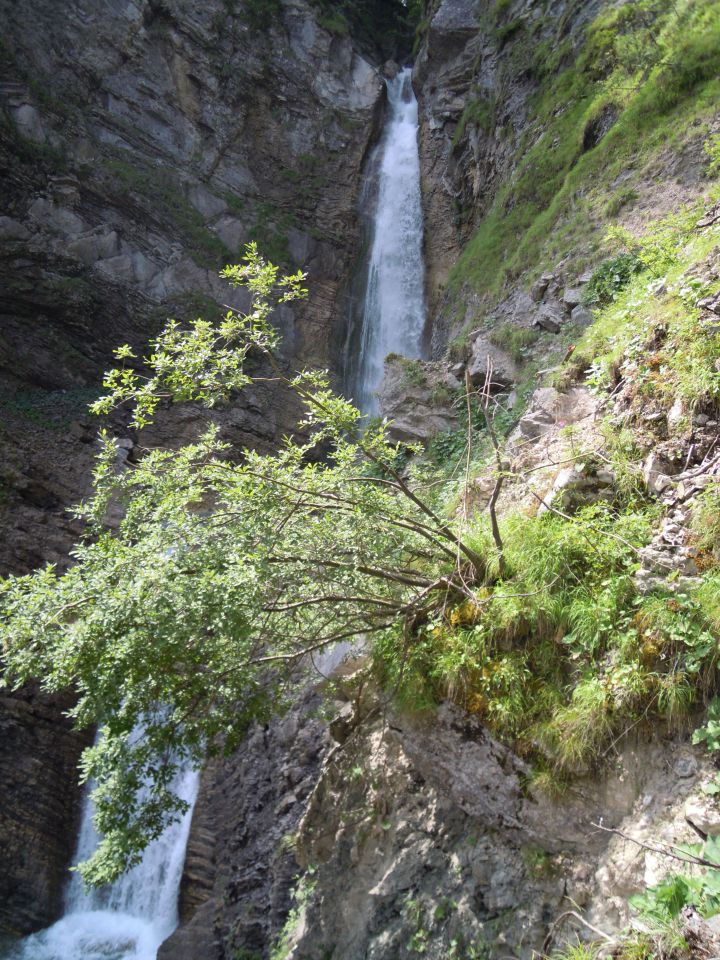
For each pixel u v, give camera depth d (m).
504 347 12.25
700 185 11.52
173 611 4.88
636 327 6.63
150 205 20.08
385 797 6.34
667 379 5.76
